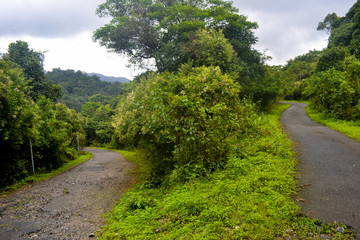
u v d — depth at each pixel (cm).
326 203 421
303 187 500
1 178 925
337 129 1249
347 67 1645
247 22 2445
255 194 450
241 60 2239
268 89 2372
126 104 1295
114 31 2730
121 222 462
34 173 1141
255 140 888
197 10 2422
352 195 445
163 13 2780
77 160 1750
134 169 1196
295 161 681
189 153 652
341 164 636
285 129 1388
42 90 2595
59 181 1005
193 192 508
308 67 6034
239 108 905
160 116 632
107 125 4444
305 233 338
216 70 929
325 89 1772
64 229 485
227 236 340
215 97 792
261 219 367
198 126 628
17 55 2519
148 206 512
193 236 349
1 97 857
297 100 4962
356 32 4291
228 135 706
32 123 1054
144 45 2914
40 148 1258
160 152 892
